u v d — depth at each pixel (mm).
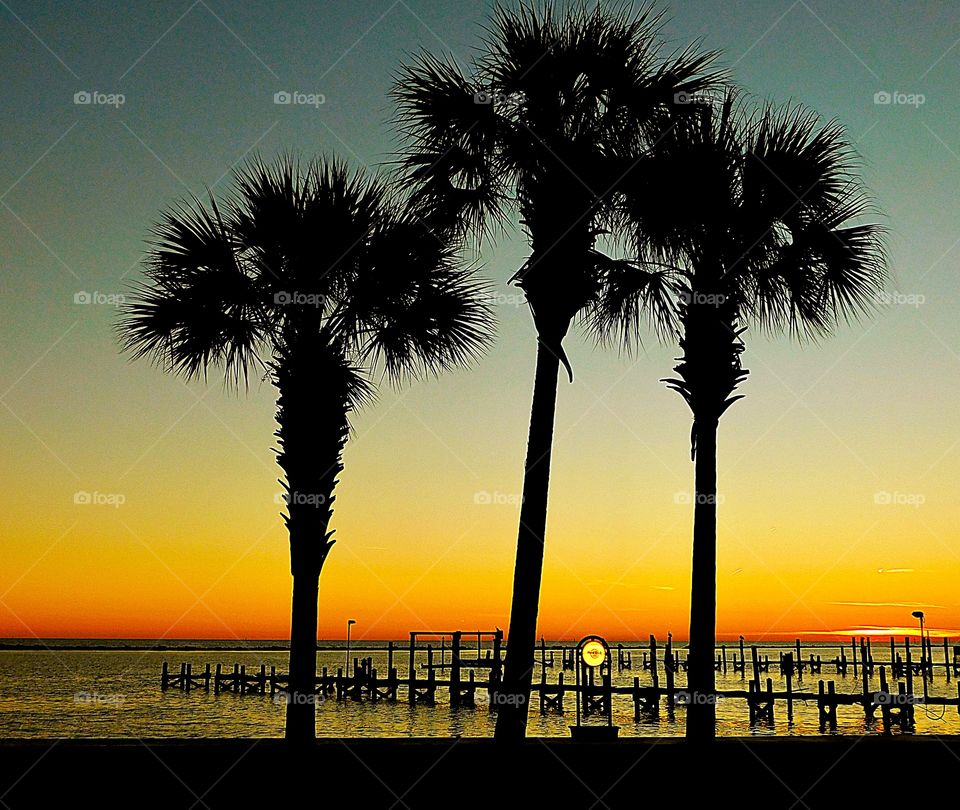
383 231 13469
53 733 36906
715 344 13062
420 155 13609
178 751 11422
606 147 13148
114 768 11242
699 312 13109
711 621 12727
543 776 11922
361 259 13336
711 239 12992
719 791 11961
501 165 13383
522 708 12148
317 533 13070
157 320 12984
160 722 42469
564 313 12836
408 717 45844
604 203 13195
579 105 13273
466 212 13727
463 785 11758
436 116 13344
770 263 13445
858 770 12023
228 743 12336
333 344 13539
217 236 13141
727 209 12805
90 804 11102
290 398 13227
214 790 11367
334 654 143125
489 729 40062
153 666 105938
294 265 13227
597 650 13547
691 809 11852
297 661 12789
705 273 13148
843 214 13320
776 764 12125
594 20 13188
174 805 11281
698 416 13102
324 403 13203
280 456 13336
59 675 82562
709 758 12125
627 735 38125
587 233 12930
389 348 13836
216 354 13422
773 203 12914
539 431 12688
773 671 90875
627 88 13062
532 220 13008
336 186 13375
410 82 13414
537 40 13086
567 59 12961
